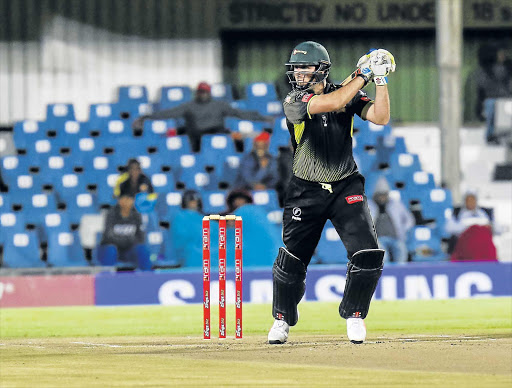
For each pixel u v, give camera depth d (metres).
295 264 24.56
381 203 44.91
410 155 50.91
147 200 45.50
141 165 50.94
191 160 51.31
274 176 47.62
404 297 41.66
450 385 18.50
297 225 24.31
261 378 19.47
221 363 21.53
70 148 54.12
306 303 40.31
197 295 40.94
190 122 52.56
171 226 43.41
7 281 40.56
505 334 27.94
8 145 54.75
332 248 44.38
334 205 24.03
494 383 18.67
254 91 55.59
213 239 41.25
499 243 49.88
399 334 28.59
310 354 22.72
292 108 23.41
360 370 20.33
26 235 46.56
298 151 24.06
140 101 55.56
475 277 42.03
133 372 20.44
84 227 47.09
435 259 45.34
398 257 44.41
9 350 24.86
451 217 45.81
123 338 28.55
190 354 23.14
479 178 54.91
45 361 22.34
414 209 49.69
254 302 40.88
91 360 22.39
